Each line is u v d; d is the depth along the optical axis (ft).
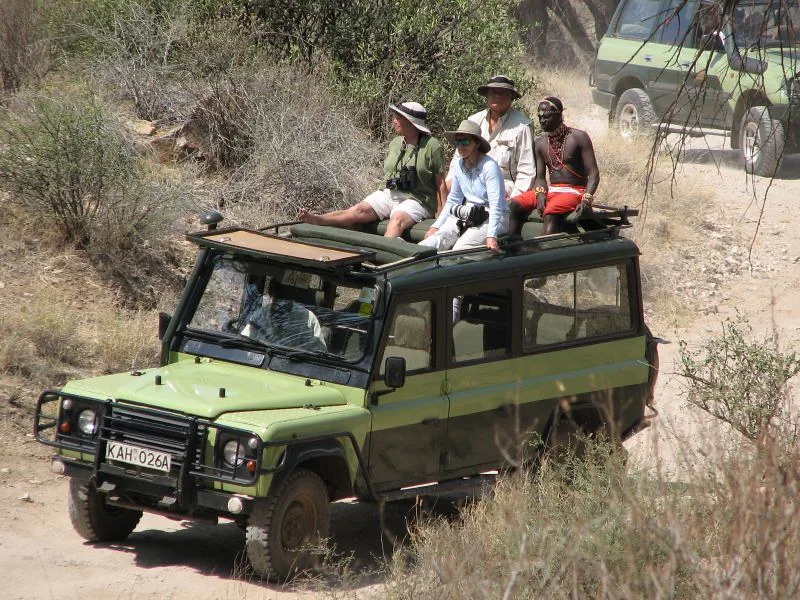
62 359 116.47
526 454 93.66
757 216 212.64
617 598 57.06
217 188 161.48
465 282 88.38
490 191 98.58
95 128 138.92
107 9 182.19
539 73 306.55
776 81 203.62
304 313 86.58
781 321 169.07
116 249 137.18
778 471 58.29
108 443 79.51
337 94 181.37
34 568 78.89
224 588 76.84
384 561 84.79
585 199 102.42
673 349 154.51
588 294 98.58
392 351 84.07
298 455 77.20
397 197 109.29
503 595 57.41
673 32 231.71
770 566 53.98
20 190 135.33
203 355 88.99
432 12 191.83
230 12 187.32
